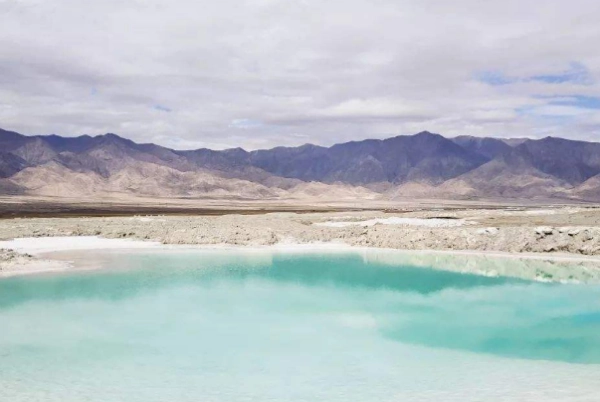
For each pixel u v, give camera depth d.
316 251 34.75
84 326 17.95
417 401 11.45
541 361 14.73
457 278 26.69
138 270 27.70
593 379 12.80
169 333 17.31
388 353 15.46
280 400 11.72
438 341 16.75
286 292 23.67
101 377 13.25
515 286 25.16
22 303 20.89
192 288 24.20
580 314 20.11
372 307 21.12
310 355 15.22
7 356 14.92
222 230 39.88
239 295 23.03
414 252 34.16
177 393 12.17
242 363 14.48
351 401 11.61
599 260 30.44
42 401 11.62
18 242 36.47
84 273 26.61
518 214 65.12
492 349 15.98
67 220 54.31
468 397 11.60
